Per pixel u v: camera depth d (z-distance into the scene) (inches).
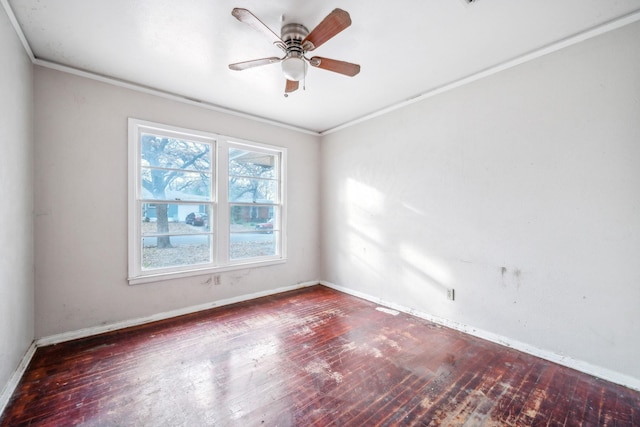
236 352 91.9
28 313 87.7
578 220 82.7
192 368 82.5
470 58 94.5
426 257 121.3
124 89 110.6
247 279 146.3
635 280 74.1
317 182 177.5
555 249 86.8
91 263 104.1
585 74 80.8
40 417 62.7
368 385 74.9
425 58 94.5
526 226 92.6
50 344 95.7
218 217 135.2
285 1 69.2
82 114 102.2
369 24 77.6
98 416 63.3
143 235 117.0
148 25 78.1
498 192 99.0
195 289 128.6
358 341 100.0
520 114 93.4
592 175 80.1
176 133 123.8
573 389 73.5
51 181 96.5
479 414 64.3
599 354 79.1
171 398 69.4
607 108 77.5
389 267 137.0
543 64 88.4
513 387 74.2
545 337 88.7
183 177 128.1
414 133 125.7
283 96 124.2
